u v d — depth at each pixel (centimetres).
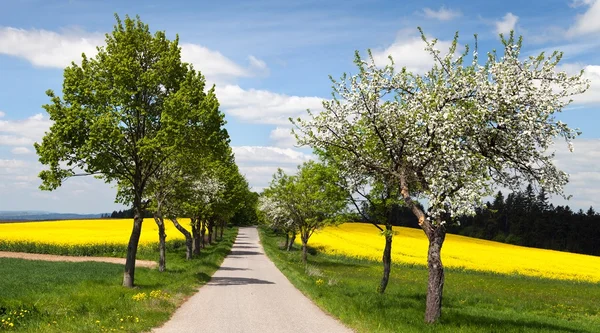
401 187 1566
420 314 1648
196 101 2545
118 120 2133
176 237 6359
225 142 2702
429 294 1490
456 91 1465
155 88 2348
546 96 1386
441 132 1423
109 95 2164
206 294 2077
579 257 7719
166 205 3278
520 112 1396
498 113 1412
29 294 1789
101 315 1347
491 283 3934
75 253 4462
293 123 1698
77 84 2152
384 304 1894
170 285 2244
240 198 5709
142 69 2350
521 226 12656
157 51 2391
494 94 1393
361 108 1592
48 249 4450
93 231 6694
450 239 9456
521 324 1748
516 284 4009
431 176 1498
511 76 1392
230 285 2473
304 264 4234
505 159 1483
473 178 1381
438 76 1508
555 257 7288
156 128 2372
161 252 3014
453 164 1440
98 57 2278
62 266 3041
